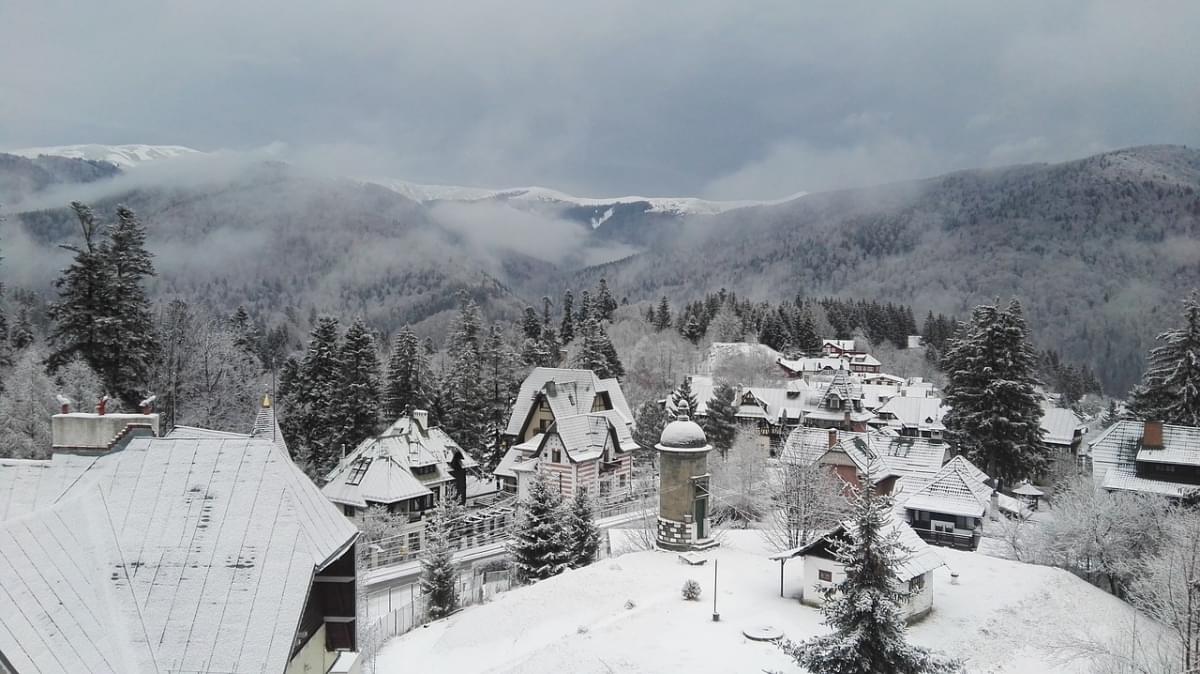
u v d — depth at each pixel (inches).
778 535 2127.2
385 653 1449.3
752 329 7559.1
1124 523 1897.1
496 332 4067.4
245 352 3939.5
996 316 2893.7
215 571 653.9
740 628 1409.9
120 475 721.0
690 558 1825.8
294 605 638.5
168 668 597.3
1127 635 1510.8
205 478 719.7
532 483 2036.2
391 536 2118.6
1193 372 2546.8
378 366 3321.9
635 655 1284.4
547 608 1550.2
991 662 1376.7
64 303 2182.6
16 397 1911.9
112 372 2223.2
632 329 6939.0
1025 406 2832.2
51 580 601.3
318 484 2731.3
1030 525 2299.5
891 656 934.4
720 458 3080.7
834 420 4163.4
